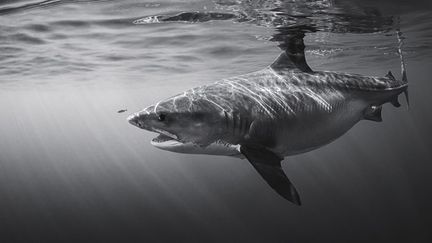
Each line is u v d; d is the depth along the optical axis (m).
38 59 15.79
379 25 11.66
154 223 22.16
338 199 24.56
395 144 90.06
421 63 27.80
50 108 61.41
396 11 9.89
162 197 29.19
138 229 21.34
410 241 17.28
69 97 42.31
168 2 8.34
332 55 18.42
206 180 37.25
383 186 28.23
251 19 10.12
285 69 4.96
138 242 19.58
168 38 12.85
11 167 83.44
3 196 29.98
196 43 13.92
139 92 41.53
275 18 10.04
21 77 21.92
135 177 44.72
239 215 22.36
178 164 65.81
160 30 11.53
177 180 41.66
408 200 23.33
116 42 13.16
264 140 4.25
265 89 4.53
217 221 21.86
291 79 4.82
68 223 22.84
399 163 41.62
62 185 39.03
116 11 9.12
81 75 22.58
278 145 4.38
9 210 25.66
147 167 62.59
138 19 10.02
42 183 42.88
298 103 4.52
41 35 11.55
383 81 5.71
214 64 19.75
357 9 9.34
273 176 3.41
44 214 24.94
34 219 23.89
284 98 4.48
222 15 9.66
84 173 53.47
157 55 16.28
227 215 22.53
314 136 4.65
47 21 9.94
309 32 12.16
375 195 25.67
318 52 16.98
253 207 23.22
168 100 4.13
